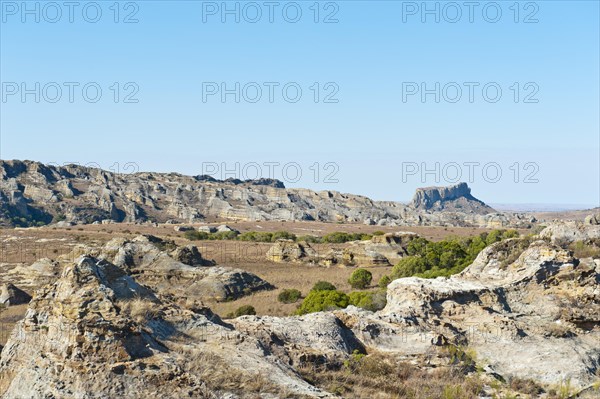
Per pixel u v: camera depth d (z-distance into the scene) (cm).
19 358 1848
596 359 2659
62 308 1833
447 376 2345
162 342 1947
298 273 7762
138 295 2075
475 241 8444
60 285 1911
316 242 12169
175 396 1656
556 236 3641
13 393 1750
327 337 2436
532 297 2977
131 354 1759
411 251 8906
